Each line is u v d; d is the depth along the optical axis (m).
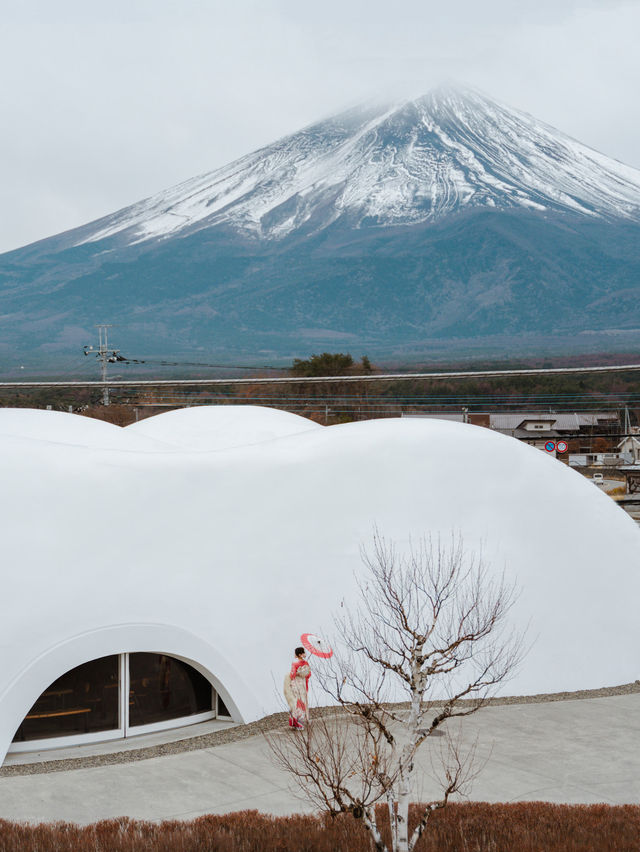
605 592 18.66
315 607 16.38
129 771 13.28
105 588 14.59
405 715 15.80
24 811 11.75
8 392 79.25
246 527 16.20
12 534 14.29
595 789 12.68
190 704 15.43
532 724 15.56
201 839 10.62
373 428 18.22
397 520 17.36
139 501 15.38
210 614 15.42
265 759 13.72
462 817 11.45
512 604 17.45
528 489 18.64
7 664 13.74
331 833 10.92
